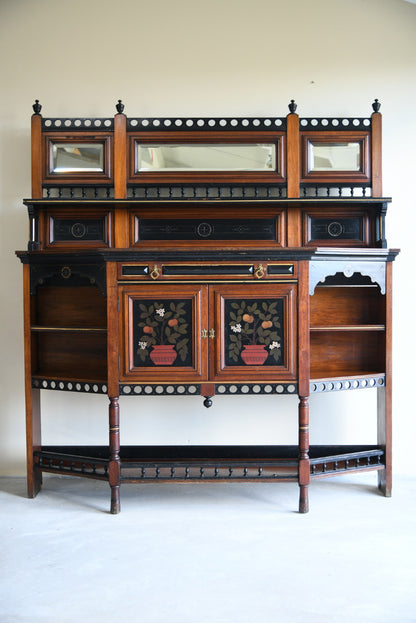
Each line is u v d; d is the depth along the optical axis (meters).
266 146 3.82
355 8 4.08
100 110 4.10
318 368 4.04
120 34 4.09
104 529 3.25
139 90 4.10
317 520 3.36
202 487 3.96
